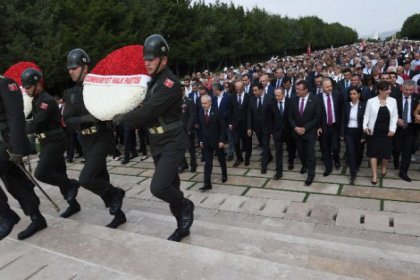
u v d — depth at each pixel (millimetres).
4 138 3365
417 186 5883
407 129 6027
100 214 4547
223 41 38156
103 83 3256
